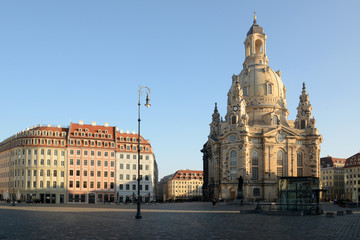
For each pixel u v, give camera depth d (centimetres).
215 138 15988
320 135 14738
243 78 16062
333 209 8644
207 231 3391
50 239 2817
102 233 3188
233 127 14488
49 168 13738
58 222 4266
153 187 17188
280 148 14475
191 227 3744
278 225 4031
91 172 14300
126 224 4031
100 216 5331
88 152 14350
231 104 14850
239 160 14088
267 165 14150
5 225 3900
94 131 14788
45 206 9475
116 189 14600
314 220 4784
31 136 13800
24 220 4566
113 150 14800
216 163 15338
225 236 3038
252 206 10012
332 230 3531
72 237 2930
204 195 16825
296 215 5797
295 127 15662
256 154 14325
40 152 13725
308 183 6488
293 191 6544
